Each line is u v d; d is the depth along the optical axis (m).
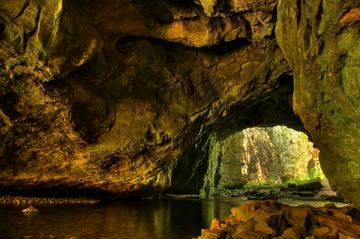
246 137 36.00
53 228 7.20
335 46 6.51
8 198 11.73
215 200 18.34
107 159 12.48
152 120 12.00
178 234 7.25
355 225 5.93
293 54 8.56
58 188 13.73
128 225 8.15
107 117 11.20
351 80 6.49
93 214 9.81
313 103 8.31
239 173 29.83
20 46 7.40
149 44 10.46
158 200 16.58
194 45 10.28
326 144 8.82
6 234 6.33
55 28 7.12
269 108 18.77
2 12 6.89
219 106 12.80
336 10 5.99
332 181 8.93
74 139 10.95
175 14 9.23
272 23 9.24
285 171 33.62
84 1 7.70
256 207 6.81
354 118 7.12
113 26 9.15
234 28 9.79
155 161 13.39
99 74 10.17
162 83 11.69
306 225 5.96
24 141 10.65
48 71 7.95
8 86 8.52
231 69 11.85
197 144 20.00
